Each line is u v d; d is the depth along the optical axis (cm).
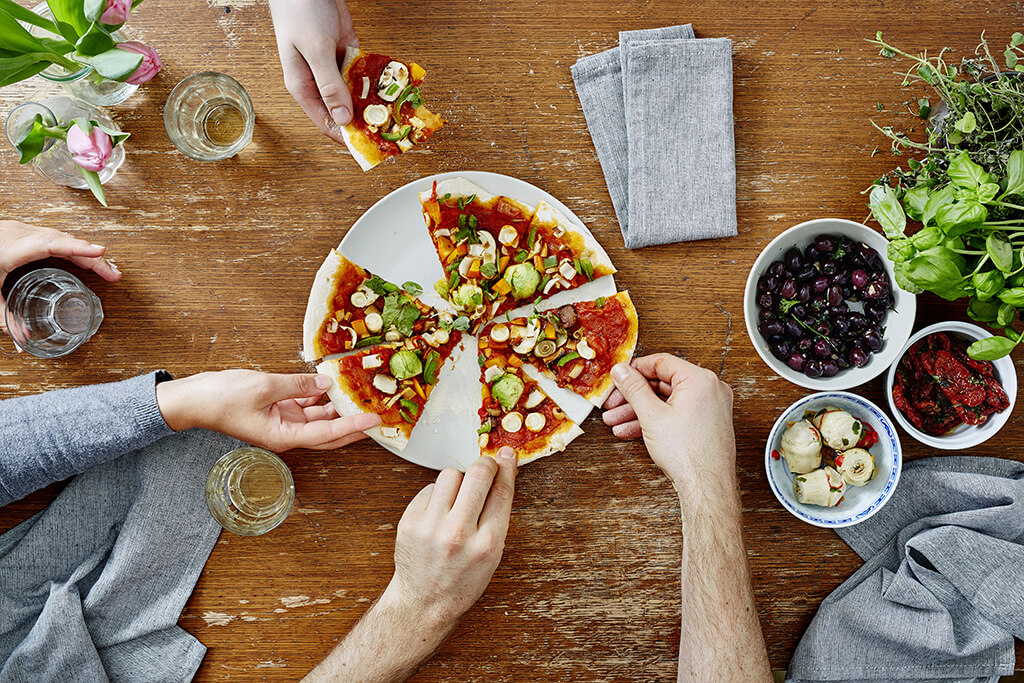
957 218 111
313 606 162
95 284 162
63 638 151
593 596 163
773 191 164
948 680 157
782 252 155
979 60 151
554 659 163
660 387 160
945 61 163
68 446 142
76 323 161
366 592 162
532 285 162
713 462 144
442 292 163
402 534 139
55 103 157
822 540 163
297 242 163
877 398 164
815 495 154
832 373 151
